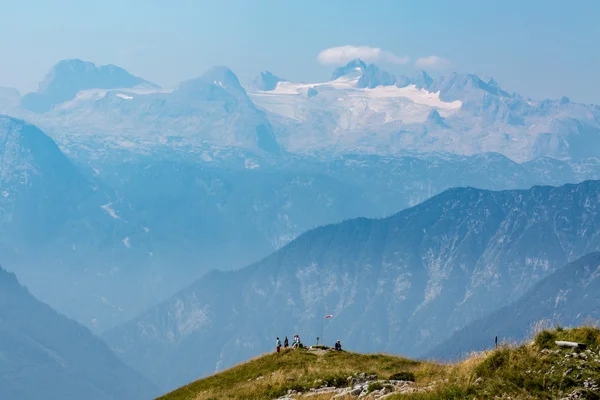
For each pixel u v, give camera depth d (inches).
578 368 2362.2
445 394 2513.5
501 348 2632.9
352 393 3083.2
